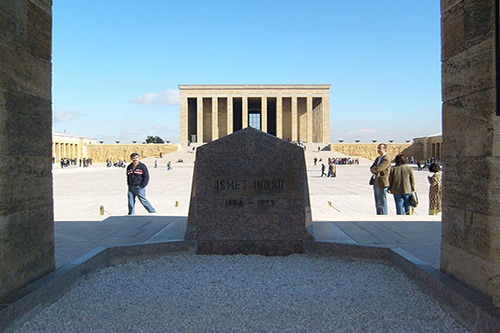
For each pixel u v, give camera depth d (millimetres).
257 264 6184
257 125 102625
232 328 3932
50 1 4980
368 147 88188
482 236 3924
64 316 4234
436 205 10953
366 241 6949
